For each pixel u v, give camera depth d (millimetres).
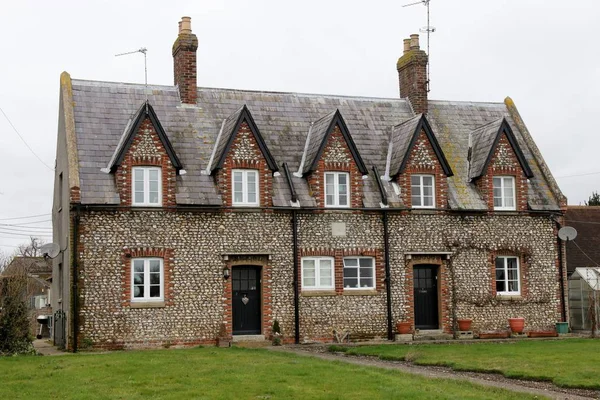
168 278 28266
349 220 30688
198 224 28859
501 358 22562
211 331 28578
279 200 29969
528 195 33344
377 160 32594
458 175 33219
